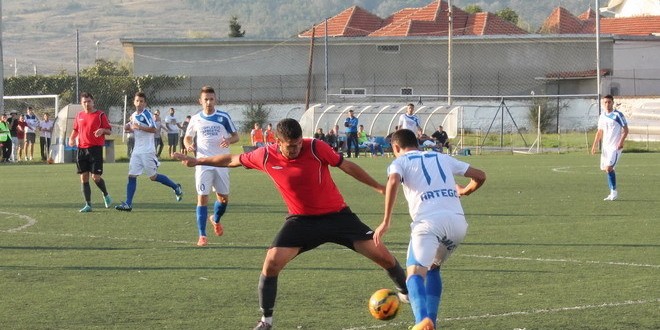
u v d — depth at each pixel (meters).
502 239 17.27
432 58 77.12
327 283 12.84
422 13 91.12
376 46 76.94
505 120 73.25
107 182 32.59
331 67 76.94
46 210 22.92
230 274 13.62
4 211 22.70
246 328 10.28
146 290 12.41
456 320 10.59
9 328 10.26
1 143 47.28
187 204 24.50
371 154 52.81
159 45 77.19
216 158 10.63
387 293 10.02
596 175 34.53
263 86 76.31
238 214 21.89
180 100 74.19
